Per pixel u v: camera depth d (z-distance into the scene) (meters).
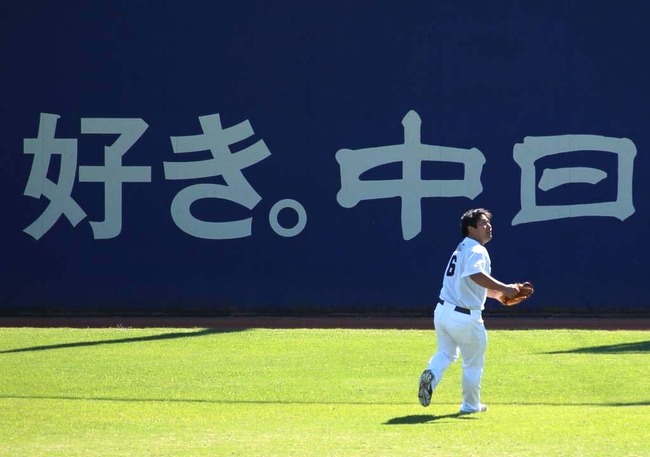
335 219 75.38
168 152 75.62
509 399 42.00
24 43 75.81
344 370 50.34
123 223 75.94
